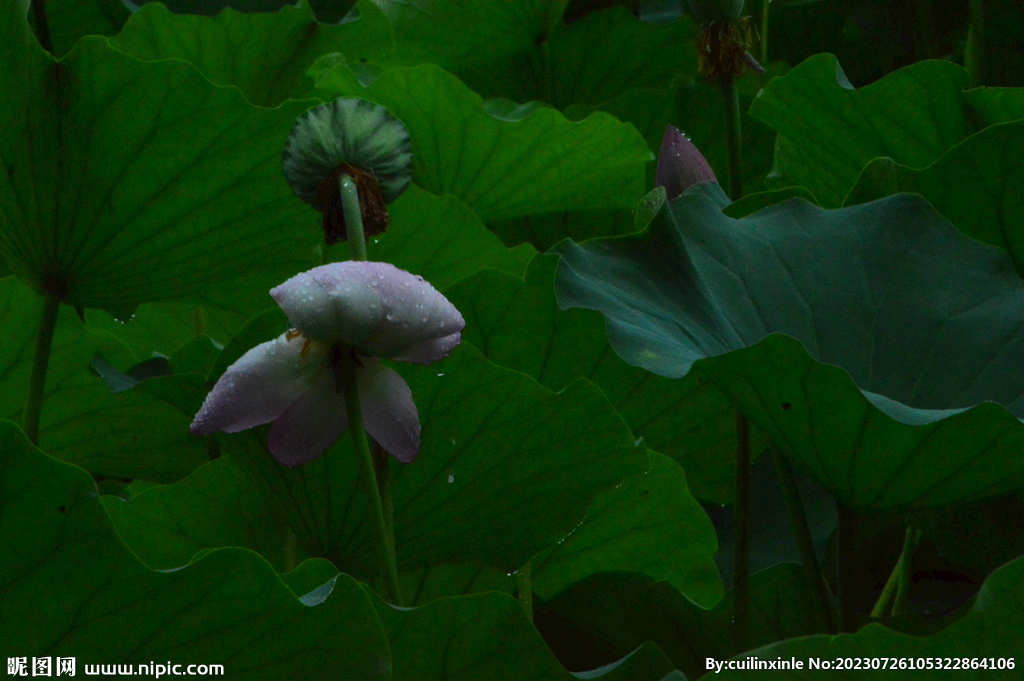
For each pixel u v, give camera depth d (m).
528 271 3.03
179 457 3.30
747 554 3.00
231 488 3.08
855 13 4.68
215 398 2.74
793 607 3.01
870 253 3.05
